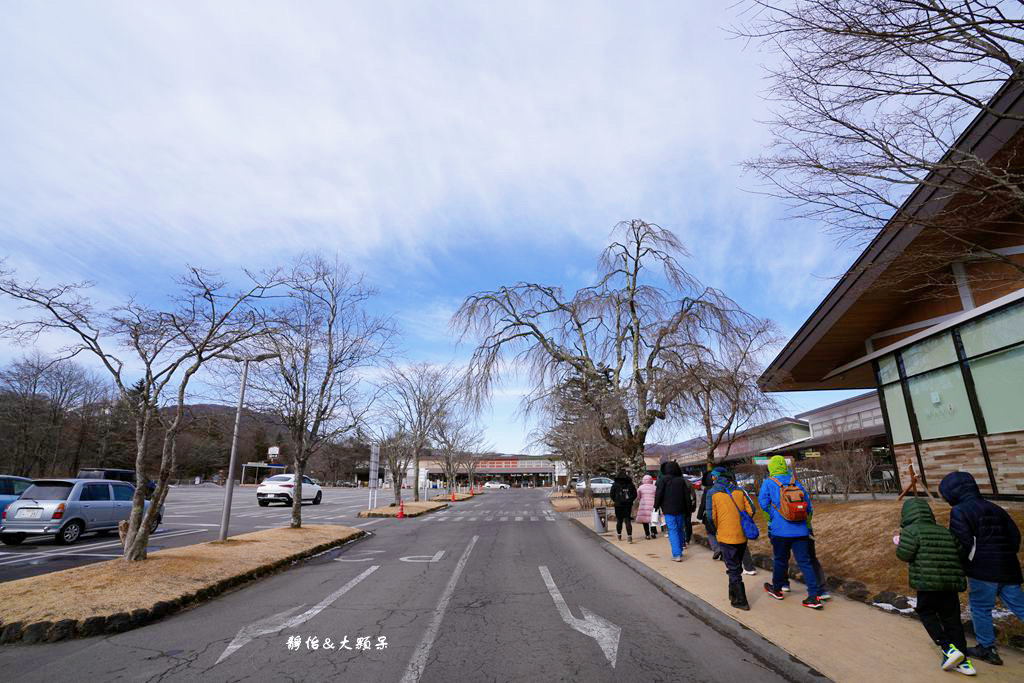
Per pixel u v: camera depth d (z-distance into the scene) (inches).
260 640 207.9
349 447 1002.1
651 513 506.6
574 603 266.1
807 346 508.7
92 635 214.5
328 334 569.9
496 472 3604.8
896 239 241.0
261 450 2396.7
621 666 175.9
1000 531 165.5
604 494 1483.8
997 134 209.8
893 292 417.1
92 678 168.9
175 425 343.6
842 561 291.3
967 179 181.2
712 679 165.0
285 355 526.3
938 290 404.5
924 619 168.4
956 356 400.8
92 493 531.2
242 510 964.0
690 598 258.2
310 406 576.4
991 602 164.7
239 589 305.6
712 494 251.4
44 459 1576.0
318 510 1022.4
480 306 592.4
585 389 577.9
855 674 159.3
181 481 2456.9
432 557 429.1
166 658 187.6
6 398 1428.4
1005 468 358.6
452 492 1665.8
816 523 378.6
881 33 147.8
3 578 336.5
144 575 285.9
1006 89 157.3
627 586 307.6
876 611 228.8
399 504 1007.6
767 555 339.0
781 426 566.3
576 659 183.0
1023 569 220.7
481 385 582.2
